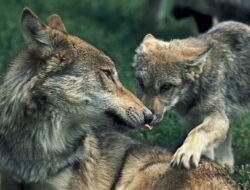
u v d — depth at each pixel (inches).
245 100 499.2
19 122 343.0
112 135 415.2
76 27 898.1
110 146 406.0
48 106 342.0
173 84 439.2
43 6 1008.2
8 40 770.8
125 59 781.9
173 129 518.0
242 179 432.8
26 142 347.9
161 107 430.6
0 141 353.7
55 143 353.7
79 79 348.2
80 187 373.1
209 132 431.2
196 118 465.1
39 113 341.4
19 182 360.2
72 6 1042.1
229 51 486.6
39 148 350.0
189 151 385.4
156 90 436.1
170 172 378.3
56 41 344.8
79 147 372.2
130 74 695.7
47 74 338.3
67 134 362.3
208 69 459.8
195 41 486.9
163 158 400.5
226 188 363.6
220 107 459.2
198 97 456.8
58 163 358.6
